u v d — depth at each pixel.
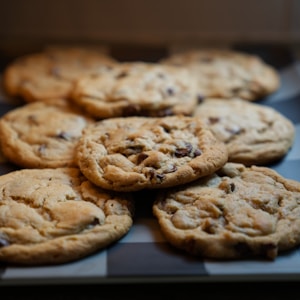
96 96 0.37
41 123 0.36
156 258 0.26
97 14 0.48
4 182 0.30
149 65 0.43
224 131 0.34
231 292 0.25
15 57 0.47
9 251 0.25
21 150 0.33
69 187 0.30
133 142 0.31
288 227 0.27
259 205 0.28
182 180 0.29
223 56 0.46
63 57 0.45
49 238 0.26
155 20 0.48
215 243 0.26
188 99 0.37
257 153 0.33
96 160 0.30
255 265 0.26
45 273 0.25
